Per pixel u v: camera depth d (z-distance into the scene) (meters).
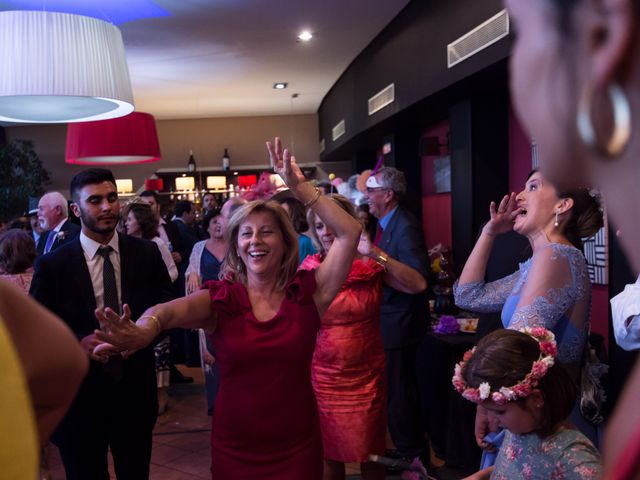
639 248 0.23
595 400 1.76
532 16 0.24
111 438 2.39
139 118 3.20
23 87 1.64
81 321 2.34
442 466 3.27
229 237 2.01
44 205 4.12
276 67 8.66
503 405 1.31
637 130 0.23
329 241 2.73
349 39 7.32
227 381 1.89
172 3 5.79
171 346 5.35
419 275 2.73
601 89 0.23
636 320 1.84
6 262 3.21
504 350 1.33
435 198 7.84
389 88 6.82
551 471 1.29
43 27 1.66
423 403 3.54
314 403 1.97
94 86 1.73
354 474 3.35
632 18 0.22
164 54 7.64
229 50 7.58
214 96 10.65
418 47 5.80
